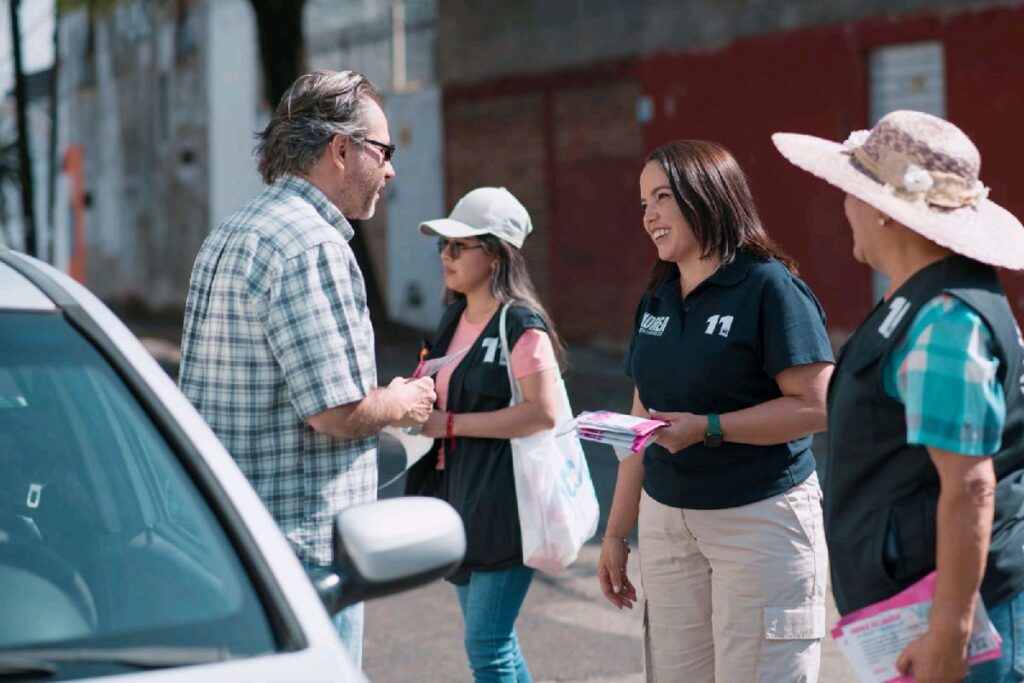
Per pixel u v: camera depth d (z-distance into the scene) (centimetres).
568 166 2264
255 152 489
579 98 2234
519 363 561
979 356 367
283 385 459
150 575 335
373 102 485
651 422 483
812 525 501
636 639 820
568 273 2283
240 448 457
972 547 367
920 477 383
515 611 573
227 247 461
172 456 355
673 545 515
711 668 521
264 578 328
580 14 2216
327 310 452
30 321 382
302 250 454
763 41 1931
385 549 343
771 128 1933
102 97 4081
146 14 3734
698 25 2019
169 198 3700
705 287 502
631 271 2159
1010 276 1628
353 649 471
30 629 320
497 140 2406
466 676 760
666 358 506
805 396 485
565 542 557
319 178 476
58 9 2709
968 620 370
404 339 2472
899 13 1755
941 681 374
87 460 362
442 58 2519
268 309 451
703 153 502
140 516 350
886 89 1800
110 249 4094
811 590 499
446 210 2531
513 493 561
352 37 2777
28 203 2497
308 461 465
